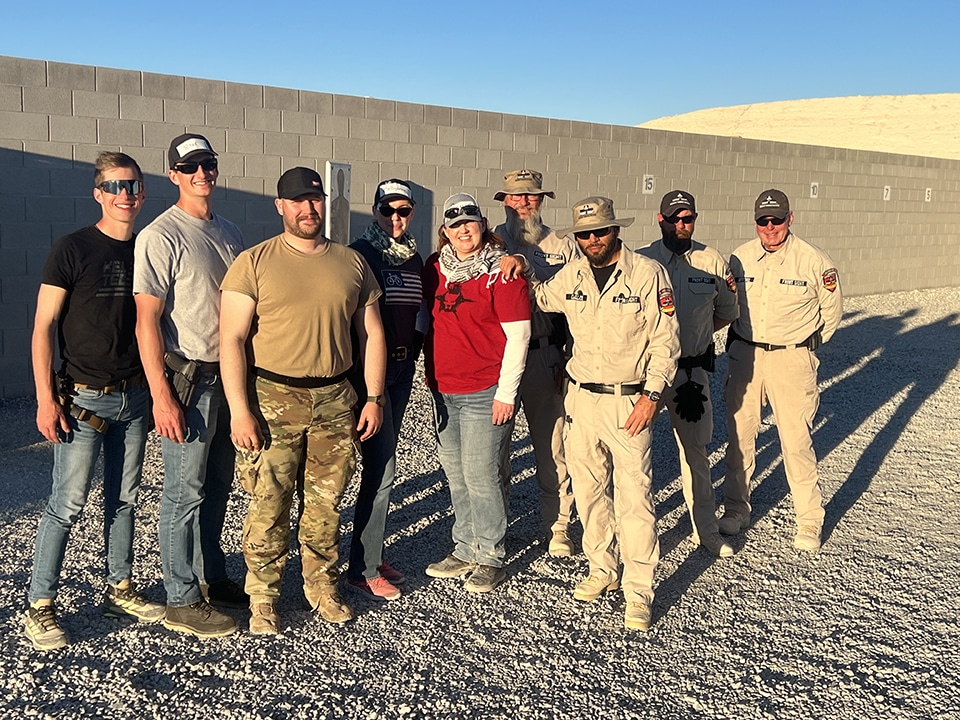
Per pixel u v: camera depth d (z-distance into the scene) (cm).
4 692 314
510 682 334
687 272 450
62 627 357
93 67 796
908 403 848
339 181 870
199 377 341
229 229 360
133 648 347
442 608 394
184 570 356
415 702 317
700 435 459
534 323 448
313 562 378
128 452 356
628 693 328
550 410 454
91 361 333
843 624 389
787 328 477
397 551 459
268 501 355
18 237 778
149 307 326
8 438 666
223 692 319
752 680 339
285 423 349
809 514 479
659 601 409
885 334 1293
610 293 385
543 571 440
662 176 1323
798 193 1575
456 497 427
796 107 6831
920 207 1864
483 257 394
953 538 498
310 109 941
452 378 405
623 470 391
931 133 5416
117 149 817
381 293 378
